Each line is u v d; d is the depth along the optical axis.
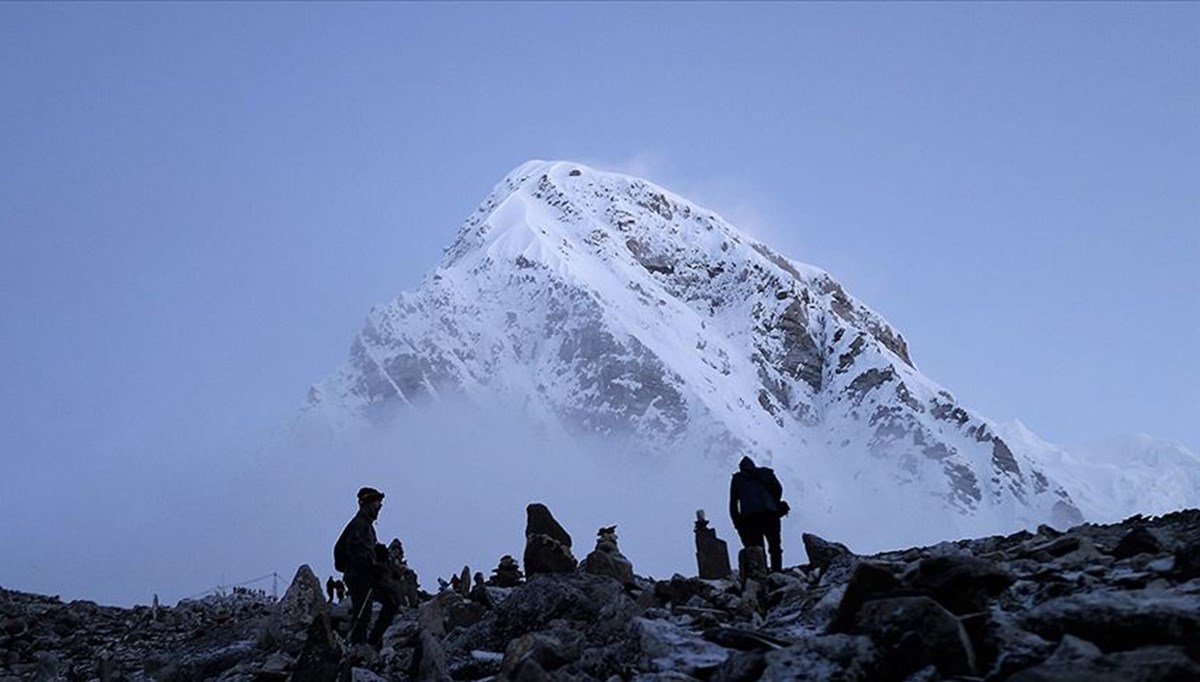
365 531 13.23
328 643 10.33
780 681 7.20
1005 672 6.95
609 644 10.40
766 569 14.49
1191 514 15.40
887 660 7.30
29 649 19.77
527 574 18.00
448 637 12.78
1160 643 6.89
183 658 15.67
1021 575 9.94
